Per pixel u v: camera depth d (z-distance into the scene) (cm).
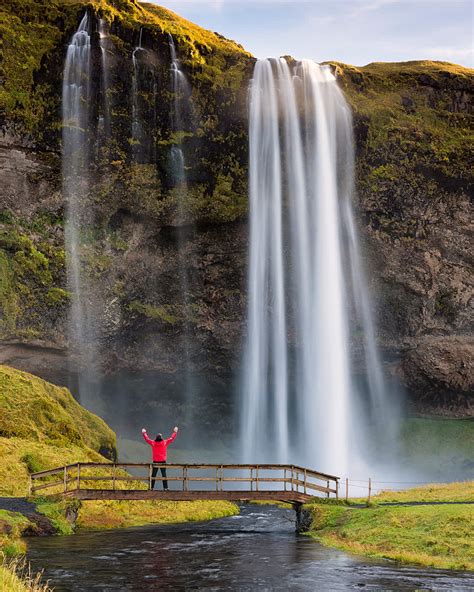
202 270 7588
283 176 7519
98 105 7144
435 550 2806
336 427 7694
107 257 7225
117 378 7469
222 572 2598
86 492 3678
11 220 6975
